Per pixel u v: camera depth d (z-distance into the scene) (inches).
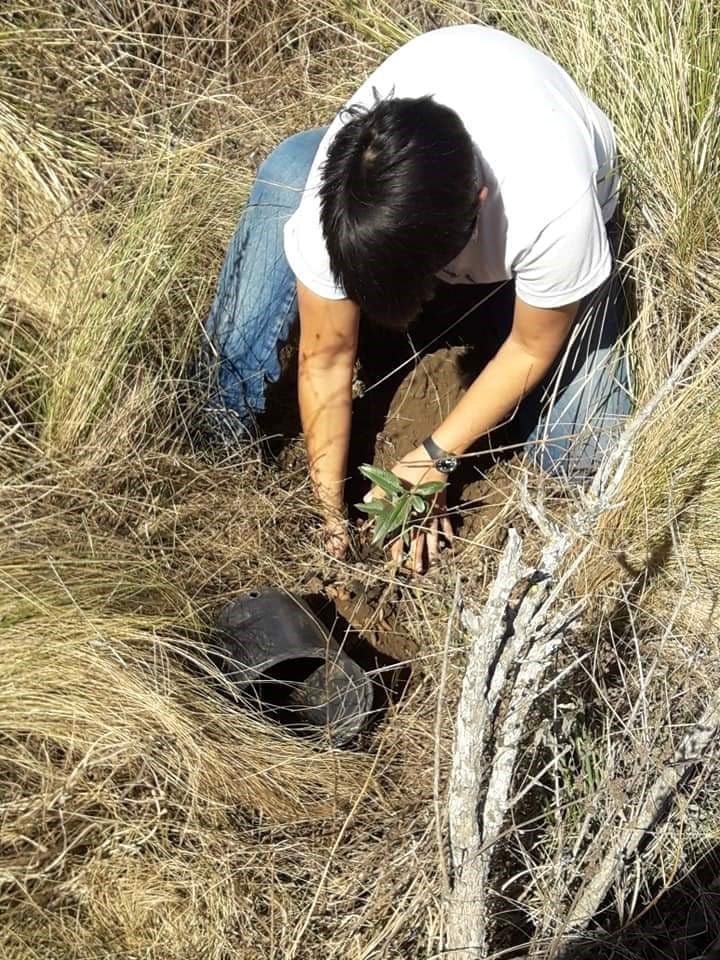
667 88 100.7
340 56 115.7
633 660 77.7
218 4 113.7
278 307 85.0
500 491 87.7
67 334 86.0
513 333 78.7
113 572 74.1
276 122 107.9
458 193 59.2
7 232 92.6
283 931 65.4
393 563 83.4
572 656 72.6
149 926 64.7
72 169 99.6
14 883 63.6
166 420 85.7
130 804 68.0
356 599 82.4
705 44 102.2
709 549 82.7
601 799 68.2
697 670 77.2
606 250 74.5
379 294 61.7
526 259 72.2
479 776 56.8
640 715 73.0
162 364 86.4
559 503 88.7
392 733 75.2
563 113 72.4
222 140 102.7
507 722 58.4
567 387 88.0
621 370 90.2
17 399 85.3
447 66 71.8
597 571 79.7
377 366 94.3
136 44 110.3
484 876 60.1
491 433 93.6
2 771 68.4
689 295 95.6
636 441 83.7
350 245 60.1
